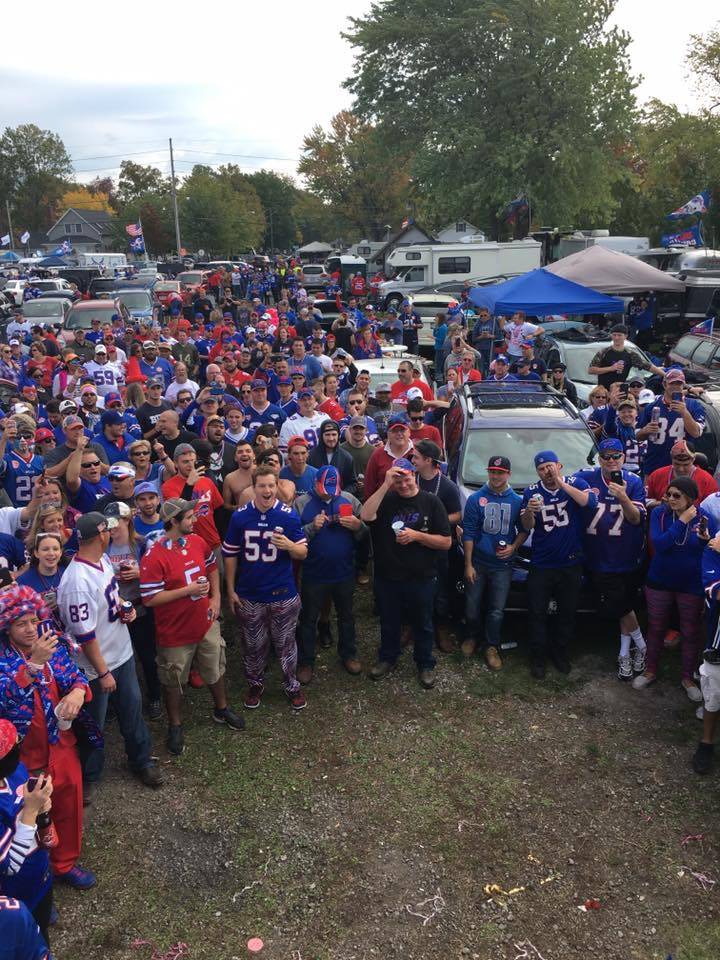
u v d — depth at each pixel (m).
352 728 5.52
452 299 24.20
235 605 5.53
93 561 4.54
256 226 90.31
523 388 8.75
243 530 5.38
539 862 4.30
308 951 3.80
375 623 7.11
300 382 9.68
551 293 11.82
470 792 4.85
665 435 7.61
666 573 5.54
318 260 80.56
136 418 8.88
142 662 5.67
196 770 5.11
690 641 5.64
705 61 37.47
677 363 14.09
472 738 5.38
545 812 4.67
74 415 6.84
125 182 85.38
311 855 4.38
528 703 5.77
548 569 5.89
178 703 5.25
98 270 43.41
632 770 5.02
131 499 5.78
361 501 7.40
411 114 37.31
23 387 10.68
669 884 4.14
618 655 6.36
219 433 7.36
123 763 5.22
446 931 3.89
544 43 34.34
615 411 8.17
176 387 10.77
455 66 36.88
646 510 6.05
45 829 3.28
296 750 5.29
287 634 5.58
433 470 6.21
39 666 3.80
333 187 72.38
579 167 35.06
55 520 4.72
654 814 4.63
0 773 3.08
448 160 35.88
